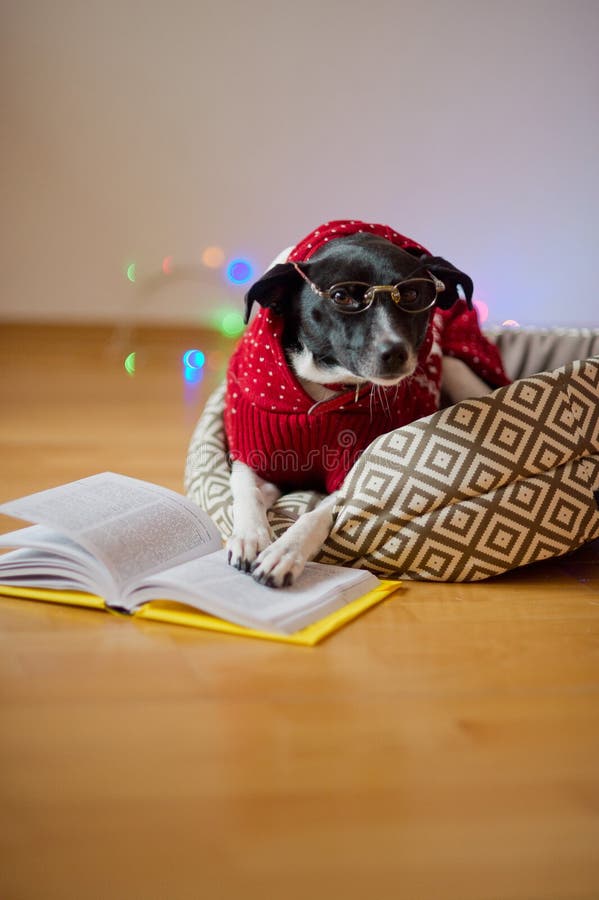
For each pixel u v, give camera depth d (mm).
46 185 4816
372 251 1840
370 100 4863
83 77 4723
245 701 1332
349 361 1853
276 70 4797
